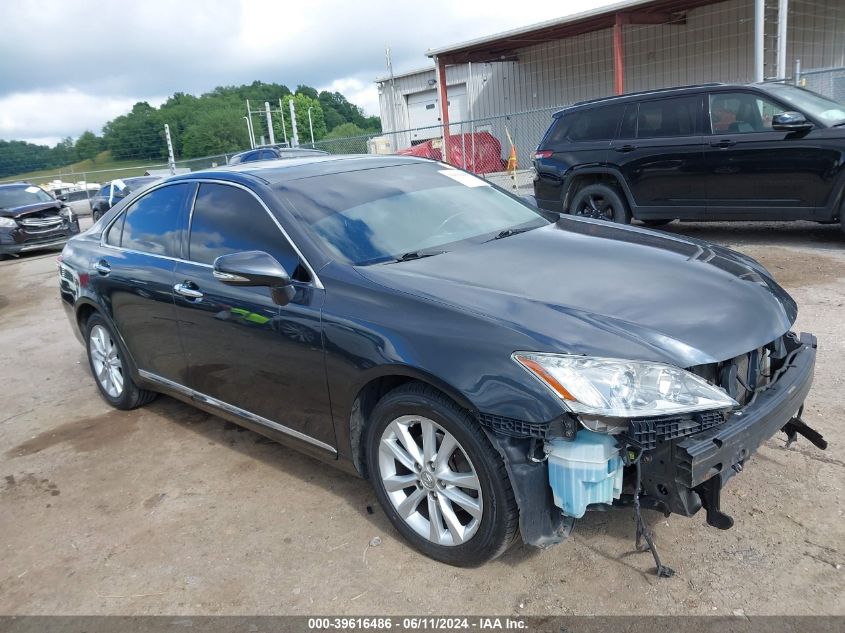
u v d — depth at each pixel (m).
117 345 4.59
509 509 2.52
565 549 2.82
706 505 2.42
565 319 2.54
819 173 7.27
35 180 31.62
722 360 2.47
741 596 2.48
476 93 22.61
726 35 17.05
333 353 2.93
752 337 2.62
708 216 8.21
